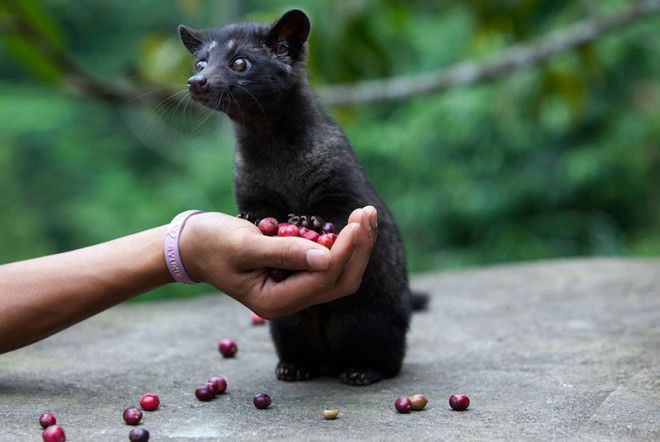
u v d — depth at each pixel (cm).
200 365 124
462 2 221
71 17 523
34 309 105
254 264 100
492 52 294
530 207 334
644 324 134
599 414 101
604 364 117
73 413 104
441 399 108
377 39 203
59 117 512
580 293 156
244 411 105
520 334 133
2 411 105
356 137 342
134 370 121
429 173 336
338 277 101
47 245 475
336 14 197
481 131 324
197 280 105
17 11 172
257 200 119
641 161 321
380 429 99
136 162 519
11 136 501
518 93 260
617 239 326
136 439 95
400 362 119
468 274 179
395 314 119
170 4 528
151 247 105
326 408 106
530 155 329
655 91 326
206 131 234
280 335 120
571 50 206
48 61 180
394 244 120
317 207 117
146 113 464
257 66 117
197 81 116
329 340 120
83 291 105
